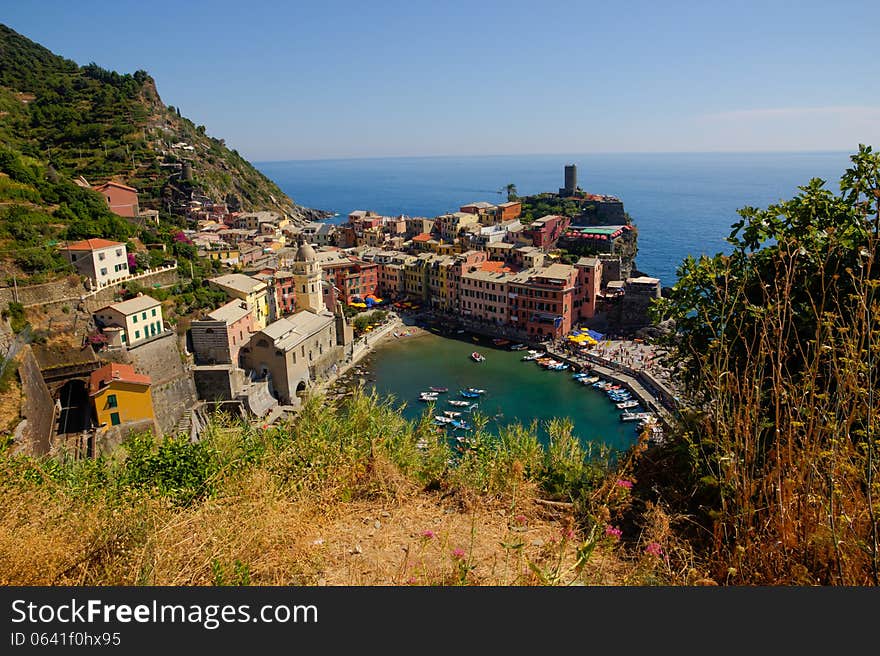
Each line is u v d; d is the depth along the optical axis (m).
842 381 7.57
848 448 7.00
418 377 75.88
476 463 12.25
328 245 143.12
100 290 57.59
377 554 8.72
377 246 132.00
